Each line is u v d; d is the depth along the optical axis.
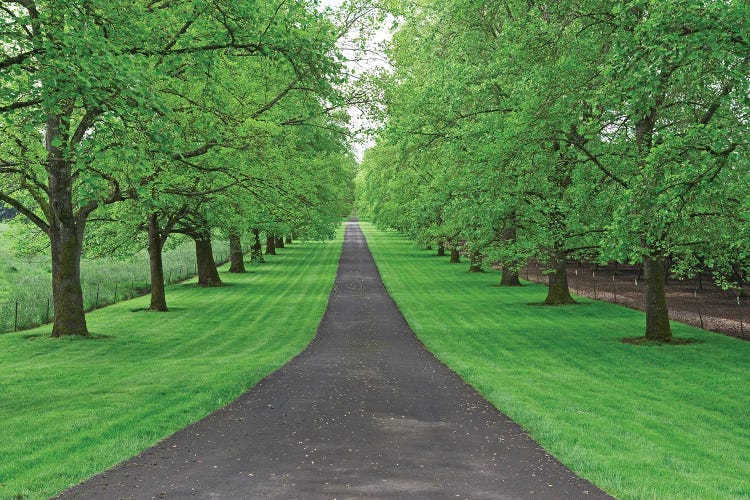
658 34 12.02
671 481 6.85
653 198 12.88
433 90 23.83
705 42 11.71
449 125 24.36
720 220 16.98
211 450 8.02
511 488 6.52
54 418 9.72
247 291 34.91
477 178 20.69
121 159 11.49
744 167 14.82
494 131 19.78
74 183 21.06
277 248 72.00
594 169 18.69
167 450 8.02
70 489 6.49
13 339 19.86
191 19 12.88
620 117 17.30
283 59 13.41
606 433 9.02
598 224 19.72
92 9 11.42
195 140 17.67
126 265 47.25
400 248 72.12
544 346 18.27
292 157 24.23
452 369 14.76
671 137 12.67
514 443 8.43
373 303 29.69
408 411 10.42
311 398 11.42
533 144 17.91
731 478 7.29
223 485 6.59
